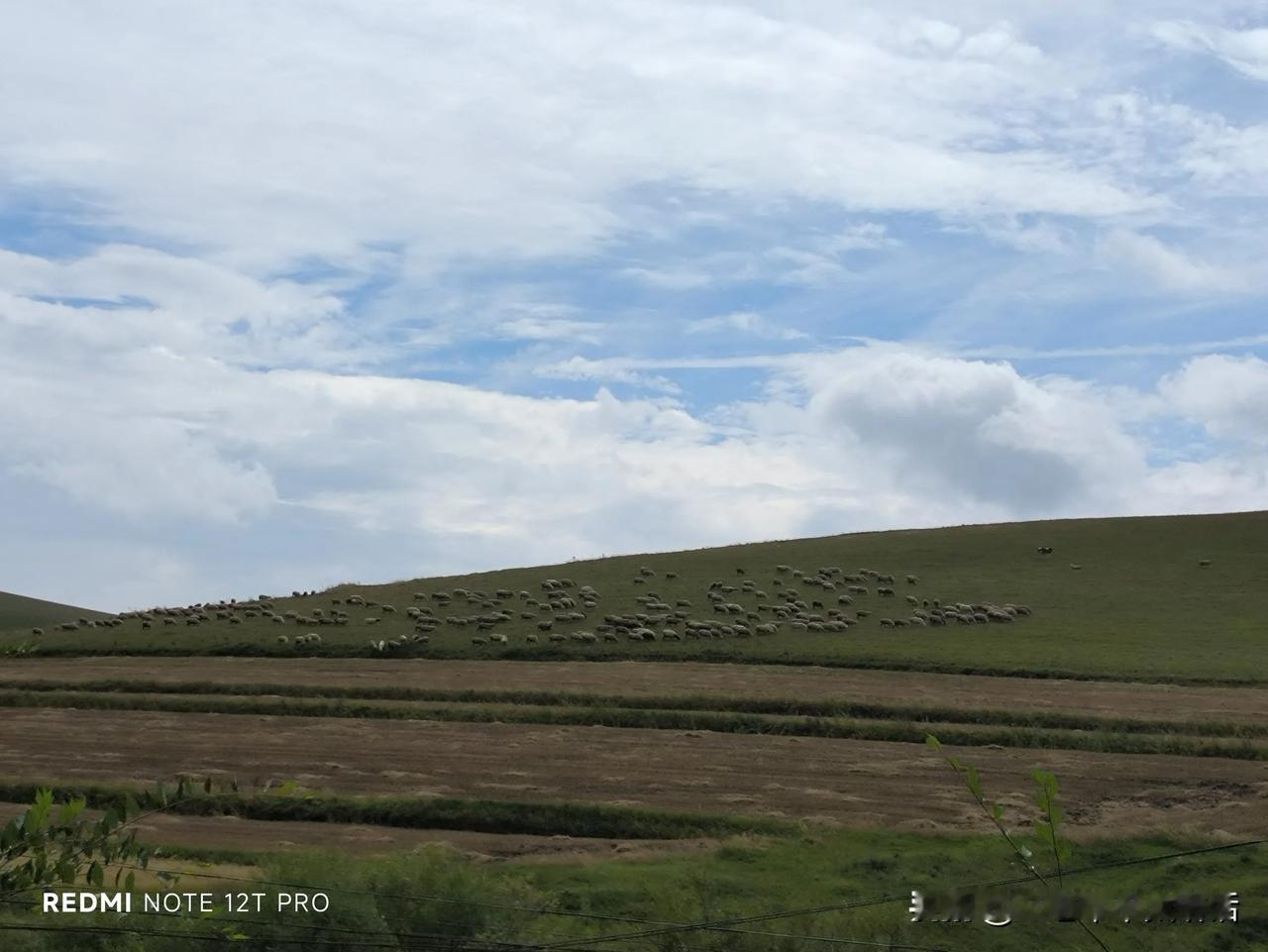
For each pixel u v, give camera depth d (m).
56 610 190.25
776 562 131.38
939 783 56.81
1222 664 82.81
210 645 90.19
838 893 37.03
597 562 134.88
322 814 49.25
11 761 59.00
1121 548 134.00
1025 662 83.38
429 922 29.31
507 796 53.00
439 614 103.62
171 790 12.66
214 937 24.50
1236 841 42.59
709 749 62.81
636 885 36.97
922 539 145.12
